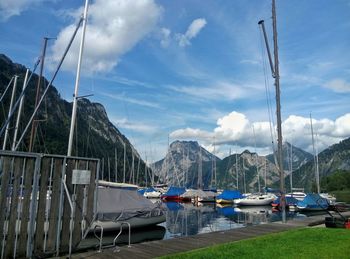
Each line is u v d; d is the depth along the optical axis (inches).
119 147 6048.2
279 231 652.1
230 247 471.5
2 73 4207.7
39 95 1209.4
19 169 384.2
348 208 1227.9
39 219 397.1
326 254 419.5
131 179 3946.9
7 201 373.1
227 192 2511.1
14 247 371.2
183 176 4608.8
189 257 406.9
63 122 5211.6
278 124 802.8
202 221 1286.9
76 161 438.0
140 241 782.5
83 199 439.5
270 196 2315.5
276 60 802.8
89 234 762.2
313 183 3912.4
